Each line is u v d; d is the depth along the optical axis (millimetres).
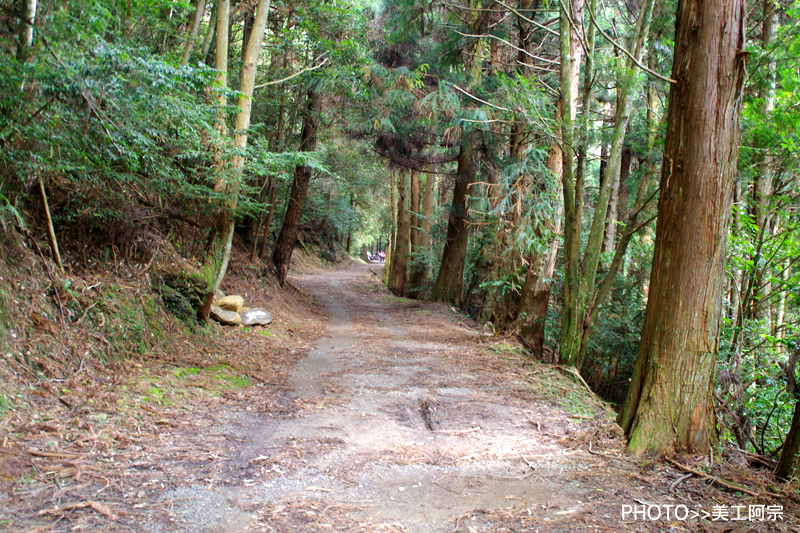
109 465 3449
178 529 2725
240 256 14359
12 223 5188
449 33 13305
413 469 3893
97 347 5465
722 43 4055
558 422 5281
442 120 11938
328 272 31719
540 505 3295
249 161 8531
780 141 7133
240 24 14602
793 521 3100
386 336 11273
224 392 5750
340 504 3197
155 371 5836
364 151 16984
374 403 5828
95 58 4355
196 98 6797
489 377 7406
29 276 5121
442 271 18203
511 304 11406
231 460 3816
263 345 8789
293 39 11555
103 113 4555
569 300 8250
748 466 4199
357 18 11930
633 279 11656
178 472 3488
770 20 8688
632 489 3598
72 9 4371
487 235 12922
